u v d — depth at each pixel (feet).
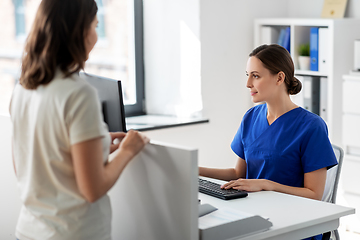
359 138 10.52
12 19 10.41
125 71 12.34
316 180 6.70
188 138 11.71
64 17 4.21
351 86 10.50
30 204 4.44
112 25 11.96
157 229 5.11
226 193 6.31
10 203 7.73
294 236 5.48
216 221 5.02
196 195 4.66
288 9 13.28
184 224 4.74
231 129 12.70
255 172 7.29
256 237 5.08
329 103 11.11
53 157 4.23
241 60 12.69
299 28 11.87
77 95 4.09
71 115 4.06
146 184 5.19
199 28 11.62
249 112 7.61
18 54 10.57
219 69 12.21
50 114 4.15
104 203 4.54
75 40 4.26
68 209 4.30
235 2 12.30
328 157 6.71
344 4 11.71
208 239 4.76
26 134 4.47
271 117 7.19
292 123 6.94
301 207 5.92
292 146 6.83
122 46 12.19
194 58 11.82
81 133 4.03
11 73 10.53
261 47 7.06
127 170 5.46
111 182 4.28
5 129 7.54
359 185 10.72
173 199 4.84
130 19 12.28
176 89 12.24
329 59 11.02
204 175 7.63
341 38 11.07
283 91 7.00
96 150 4.10
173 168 4.79
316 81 11.56
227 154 12.68
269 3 13.14
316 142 6.73
